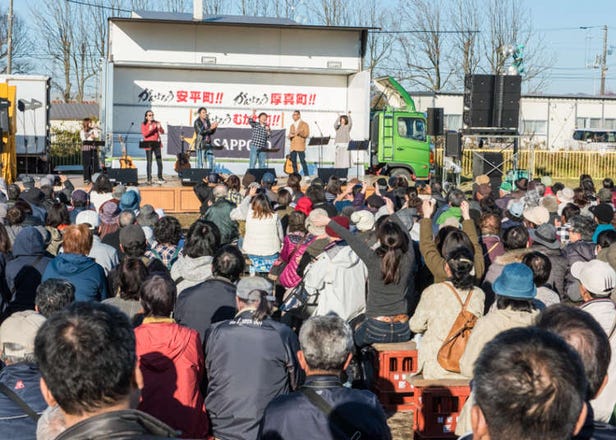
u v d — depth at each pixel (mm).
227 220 10898
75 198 11383
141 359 4547
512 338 2256
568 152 34906
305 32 22719
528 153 33594
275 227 9531
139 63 21922
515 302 4898
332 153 23625
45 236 8445
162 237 8062
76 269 6336
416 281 8281
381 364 6832
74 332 2496
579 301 6469
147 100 22516
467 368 4891
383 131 26234
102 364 2473
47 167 27156
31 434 3797
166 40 22047
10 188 11180
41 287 4914
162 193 18484
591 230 8477
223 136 22703
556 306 3293
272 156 23297
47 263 6973
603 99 49375
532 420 2135
